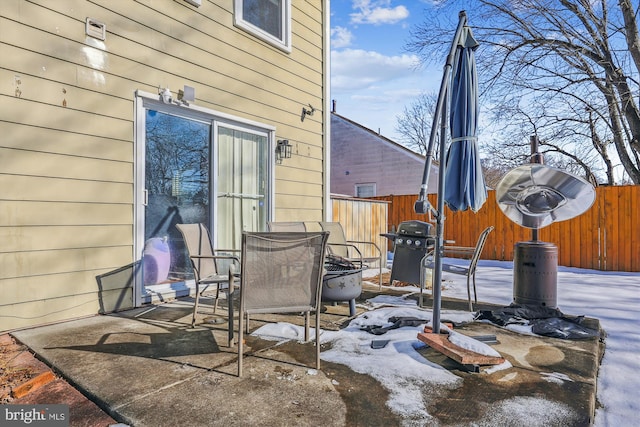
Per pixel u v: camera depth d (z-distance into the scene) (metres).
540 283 3.52
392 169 14.74
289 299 2.18
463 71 2.94
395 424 1.61
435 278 2.59
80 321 3.08
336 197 6.38
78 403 1.80
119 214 3.44
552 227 7.56
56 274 3.04
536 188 3.55
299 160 5.69
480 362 2.17
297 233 2.15
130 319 3.16
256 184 5.00
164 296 3.87
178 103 3.92
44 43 2.98
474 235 8.66
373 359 2.32
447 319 3.31
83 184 3.20
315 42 6.07
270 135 5.17
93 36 3.27
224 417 1.65
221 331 2.86
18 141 2.84
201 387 1.93
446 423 1.62
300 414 1.68
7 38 2.79
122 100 3.48
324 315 3.45
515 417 1.67
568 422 1.63
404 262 4.59
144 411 1.69
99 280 3.30
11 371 2.09
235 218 4.68
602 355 2.64
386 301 4.13
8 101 2.79
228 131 4.62
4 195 2.77
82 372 2.08
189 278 4.18
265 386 1.95
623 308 3.96
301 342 2.65
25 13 2.88
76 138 3.16
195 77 4.15
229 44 4.56
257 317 3.31
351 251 6.63
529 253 3.58
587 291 4.90
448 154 3.04
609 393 2.08
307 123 5.86
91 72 3.26
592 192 3.37
